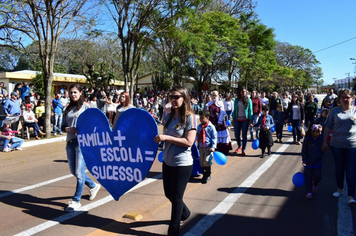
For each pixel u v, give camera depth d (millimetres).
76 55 26609
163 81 34938
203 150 5727
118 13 14523
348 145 4691
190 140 3270
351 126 4668
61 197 5055
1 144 9195
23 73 25953
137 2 14328
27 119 10867
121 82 33094
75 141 4410
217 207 4547
